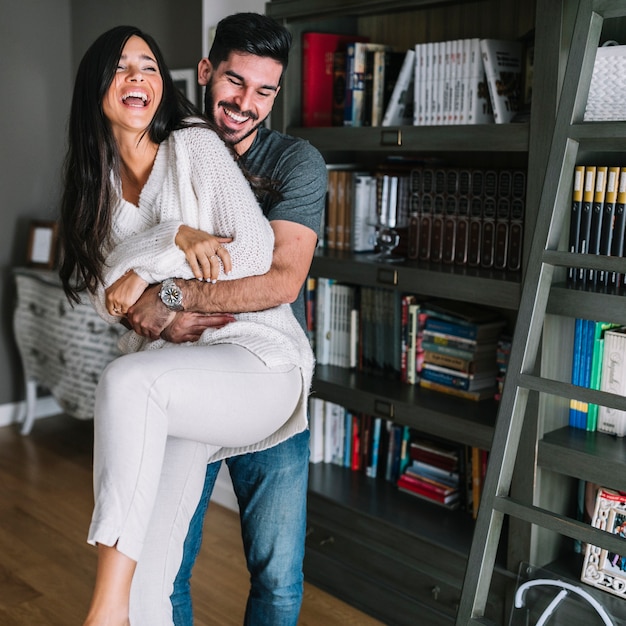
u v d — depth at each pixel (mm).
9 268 4488
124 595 1274
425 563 2566
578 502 2406
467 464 2723
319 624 2664
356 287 3010
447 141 2416
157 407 1346
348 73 2848
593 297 2066
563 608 2094
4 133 4402
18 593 2842
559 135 1862
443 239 2701
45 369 4164
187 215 1580
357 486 2926
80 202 1644
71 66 4637
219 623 2668
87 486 3730
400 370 2883
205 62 1808
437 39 2891
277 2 2824
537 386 1822
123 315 1691
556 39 2086
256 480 1833
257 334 1606
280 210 1748
